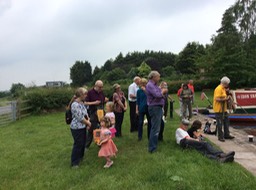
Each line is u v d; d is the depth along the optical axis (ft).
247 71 97.25
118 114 27.14
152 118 20.65
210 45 113.91
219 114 25.17
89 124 18.75
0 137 32.22
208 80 112.37
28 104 56.29
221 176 15.03
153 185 14.43
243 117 40.04
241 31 110.32
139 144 23.75
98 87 23.32
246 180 14.55
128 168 17.42
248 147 22.65
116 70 218.79
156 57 278.05
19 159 21.43
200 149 20.08
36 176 17.30
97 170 17.56
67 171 17.79
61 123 41.63
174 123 35.29
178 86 117.08
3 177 17.40
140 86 24.35
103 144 18.15
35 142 27.89
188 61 179.22
